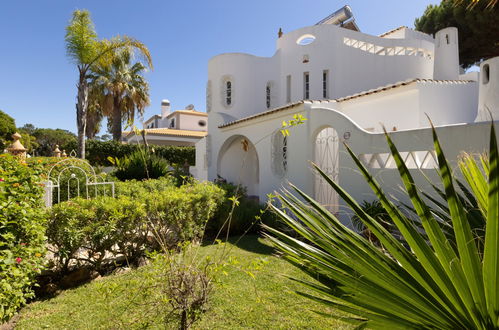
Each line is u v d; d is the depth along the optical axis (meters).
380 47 16.14
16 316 3.96
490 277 1.05
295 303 4.27
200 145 18.44
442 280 1.18
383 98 10.21
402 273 1.29
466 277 1.12
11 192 3.67
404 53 15.98
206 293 2.78
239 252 6.76
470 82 10.13
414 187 1.20
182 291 2.67
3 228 3.51
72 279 4.91
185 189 7.52
